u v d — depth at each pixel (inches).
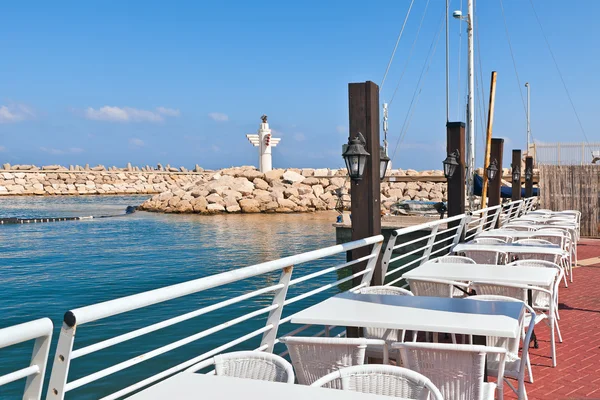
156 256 755.4
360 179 216.2
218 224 1249.4
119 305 93.0
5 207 1974.7
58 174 3078.2
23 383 282.4
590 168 683.4
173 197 1705.2
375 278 221.5
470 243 319.9
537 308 215.2
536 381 183.8
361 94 215.2
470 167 610.5
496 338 159.8
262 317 400.8
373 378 106.9
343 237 741.9
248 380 99.3
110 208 1902.1
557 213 547.8
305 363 126.6
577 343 224.4
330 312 148.6
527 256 284.5
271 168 1920.5
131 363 104.0
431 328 134.6
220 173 1895.9
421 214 972.6
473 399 117.6
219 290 497.4
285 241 910.4
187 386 96.8
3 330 69.9
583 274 380.5
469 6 604.1
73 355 88.0
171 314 410.9
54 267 672.4
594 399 168.1
